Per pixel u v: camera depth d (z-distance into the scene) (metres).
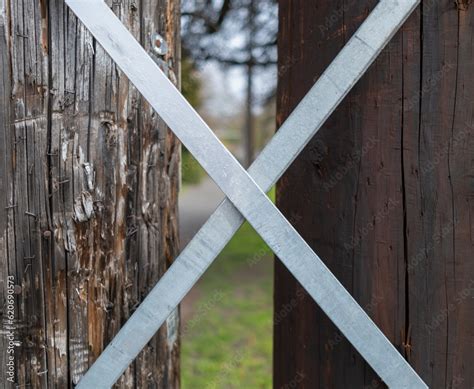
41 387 1.08
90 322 1.09
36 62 1.03
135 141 1.10
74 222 1.06
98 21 0.94
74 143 1.05
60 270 1.07
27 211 1.05
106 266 1.09
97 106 1.05
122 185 1.09
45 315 1.07
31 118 1.04
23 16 1.02
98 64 1.05
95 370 1.00
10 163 1.04
